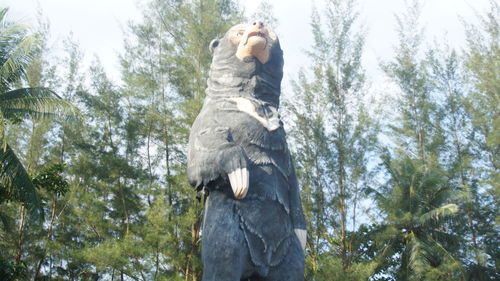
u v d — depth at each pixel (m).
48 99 9.80
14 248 15.10
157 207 12.25
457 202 16.14
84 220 14.09
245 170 3.92
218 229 3.92
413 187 14.93
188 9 14.99
